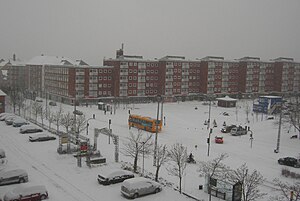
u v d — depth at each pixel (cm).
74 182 4250
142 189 3822
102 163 5128
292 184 4353
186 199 3806
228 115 11331
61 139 5681
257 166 5341
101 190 3994
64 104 13375
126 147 6225
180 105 14200
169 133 7900
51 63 17225
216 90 16538
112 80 14225
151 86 15088
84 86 13375
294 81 19338
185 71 15738
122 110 11944
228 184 3812
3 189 3941
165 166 5116
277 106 11812
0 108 10431
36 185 3650
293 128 8519
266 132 8250
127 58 14538
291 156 6084
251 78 17662
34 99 13425
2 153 5253
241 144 6994
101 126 8550
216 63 16312
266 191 4138
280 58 18912
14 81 19925
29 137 6625
